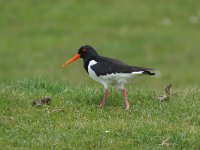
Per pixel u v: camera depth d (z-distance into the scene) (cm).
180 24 3209
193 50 2870
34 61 2703
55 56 2755
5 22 3170
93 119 1170
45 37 2995
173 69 2644
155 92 1387
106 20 3200
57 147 1023
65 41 2939
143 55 2802
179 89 1455
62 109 1216
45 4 3394
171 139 1059
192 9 3391
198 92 1397
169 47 2908
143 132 1084
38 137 1063
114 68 1224
